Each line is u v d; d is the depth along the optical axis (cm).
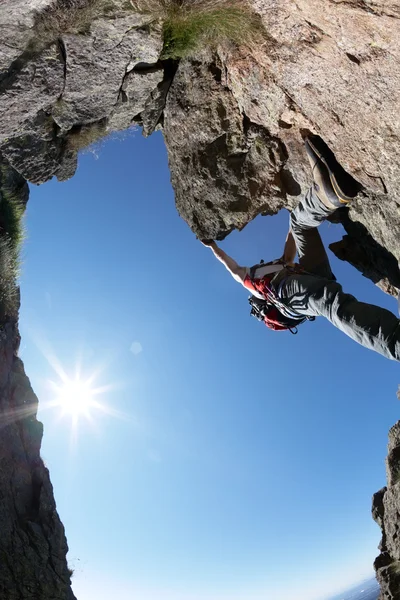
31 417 1142
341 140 461
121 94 577
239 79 544
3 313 1118
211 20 468
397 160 423
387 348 246
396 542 1104
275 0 405
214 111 600
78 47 471
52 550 980
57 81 501
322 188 428
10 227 1120
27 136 587
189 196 671
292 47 440
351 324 269
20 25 415
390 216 488
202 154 632
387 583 1088
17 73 468
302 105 490
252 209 620
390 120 403
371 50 368
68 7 418
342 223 580
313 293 314
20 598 820
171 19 471
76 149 639
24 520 970
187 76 602
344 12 355
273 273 375
